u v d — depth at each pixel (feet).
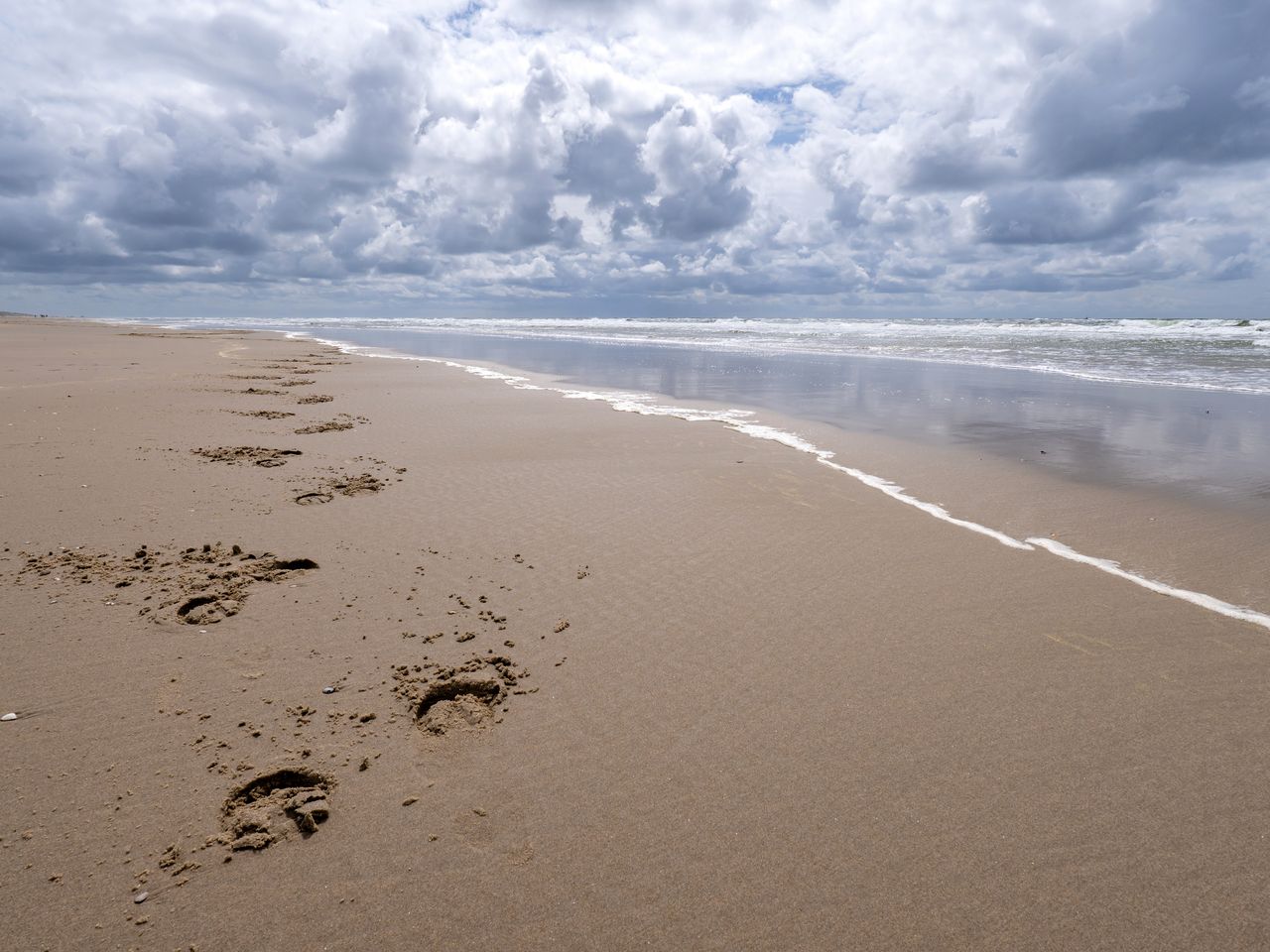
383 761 9.55
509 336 131.44
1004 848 8.09
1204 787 9.04
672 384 52.37
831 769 9.45
